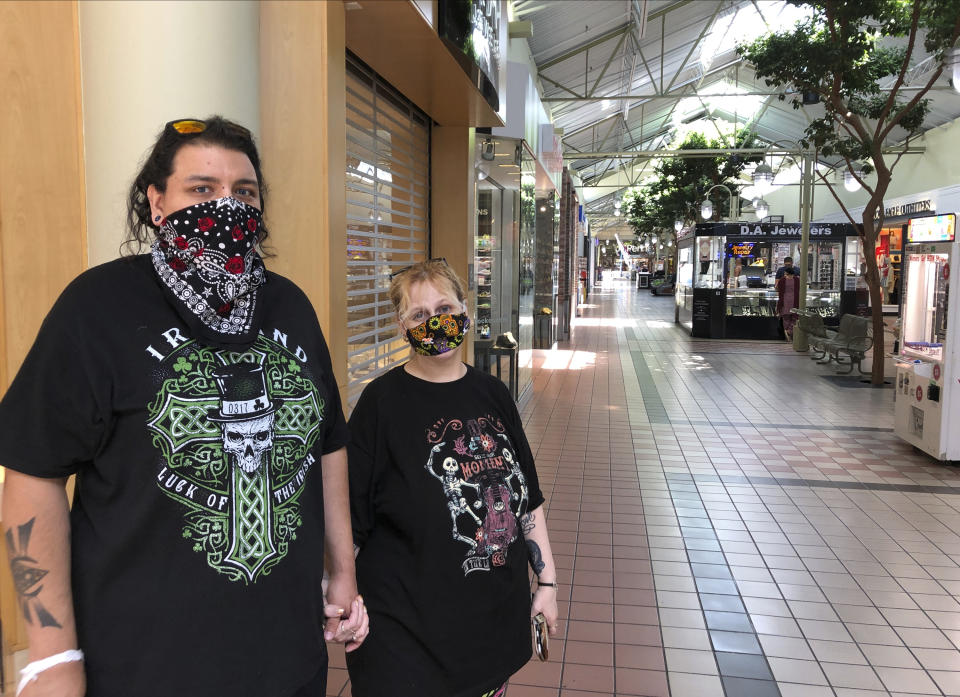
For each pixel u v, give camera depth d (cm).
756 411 955
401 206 580
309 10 337
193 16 307
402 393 208
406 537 200
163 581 131
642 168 3878
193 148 144
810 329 1544
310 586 150
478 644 197
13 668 287
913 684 331
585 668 342
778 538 508
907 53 1037
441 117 625
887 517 552
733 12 1639
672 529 524
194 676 133
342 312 364
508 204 970
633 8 1309
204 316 138
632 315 2758
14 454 126
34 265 304
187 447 132
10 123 297
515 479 208
